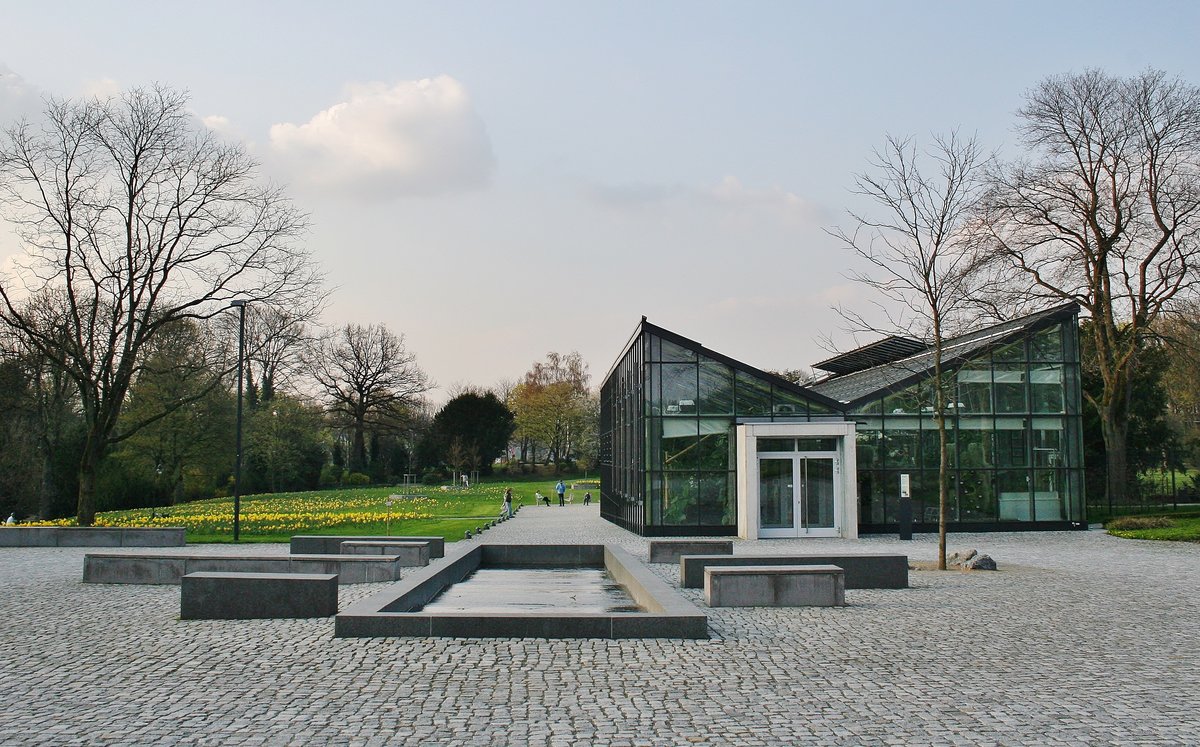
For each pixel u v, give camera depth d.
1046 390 33.88
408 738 7.02
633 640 11.04
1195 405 52.91
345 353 83.25
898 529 32.84
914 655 10.32
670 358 32.25
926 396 33.41
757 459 31.02
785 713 7.80
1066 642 11.20
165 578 17.61
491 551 21.02
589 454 101.88
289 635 11.35
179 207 33.91
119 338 37.19
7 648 10.76
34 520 41.78
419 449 95.31
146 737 7.03
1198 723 7.53
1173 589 16.50
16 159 31.91
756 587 14.19
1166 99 35.81
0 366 43.28
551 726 7.36
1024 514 33.41
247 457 68.56
